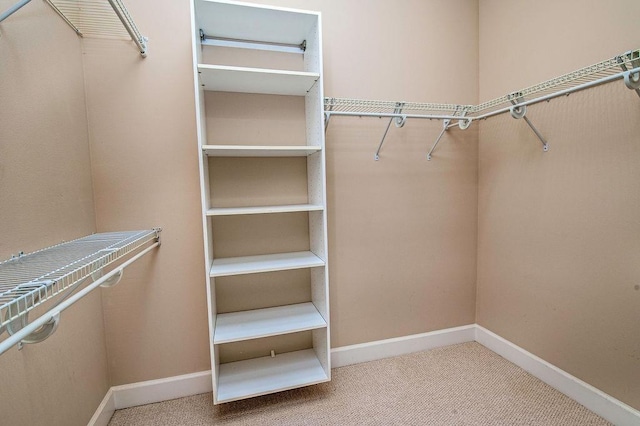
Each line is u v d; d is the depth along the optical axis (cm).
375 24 193
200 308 175
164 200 166
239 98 175
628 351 139
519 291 192
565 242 163
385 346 209
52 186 121
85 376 138
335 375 190
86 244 118
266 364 181
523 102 164
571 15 154
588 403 155
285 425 151
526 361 188
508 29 191
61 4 129
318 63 156
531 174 181
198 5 141
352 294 201
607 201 144
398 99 201
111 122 157
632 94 133
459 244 222
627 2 132
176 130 166
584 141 152
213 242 176
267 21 157
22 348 99
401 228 208
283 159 185
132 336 166
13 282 68
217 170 174
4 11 97
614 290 143
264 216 184
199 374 176
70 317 128
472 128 219
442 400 165
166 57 162
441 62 208
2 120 95
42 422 107
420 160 209
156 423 154
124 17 126
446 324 222
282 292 191
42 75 117
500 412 155
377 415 156
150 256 166
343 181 194
